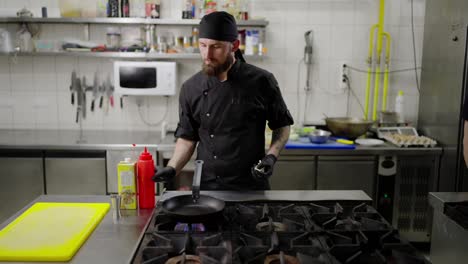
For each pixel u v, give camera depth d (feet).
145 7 11.55
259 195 5.71
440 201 5.89
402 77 12.35
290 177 10.51
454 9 10.33
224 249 3.85
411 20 12.06
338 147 10.37
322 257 3.84
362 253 3.88
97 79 12.17
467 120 5.65
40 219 4.86
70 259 3.95
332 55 12.22
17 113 12.35
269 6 11.96
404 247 4.01
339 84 12.30
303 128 11.46
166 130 11.71
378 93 12.44
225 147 6.50
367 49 12.21
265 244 4.15
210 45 5.65
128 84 11.10
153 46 11.34
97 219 4.86
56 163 10.37
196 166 5.16
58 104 12.33
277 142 6.66
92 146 10.27
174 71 11.08
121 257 3.99
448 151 10.46
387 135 11.27
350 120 12.01
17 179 10.47
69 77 12.19
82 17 11.17
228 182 6.57
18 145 10.27
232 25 5.72
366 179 10.57
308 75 12.26
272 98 6.66
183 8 11.94
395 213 10.78
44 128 12.43
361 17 12.06
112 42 11.54
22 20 10.98
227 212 4.91
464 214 5.39
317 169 10.49
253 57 11.27
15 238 4.31
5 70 12.14
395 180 10.64
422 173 10.66
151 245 4.07
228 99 6.44
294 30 12.09
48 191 10.50
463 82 9.91
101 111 12.35
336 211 4.99
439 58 11.07
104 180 10.44
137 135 11.68
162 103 12.35
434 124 11.28
